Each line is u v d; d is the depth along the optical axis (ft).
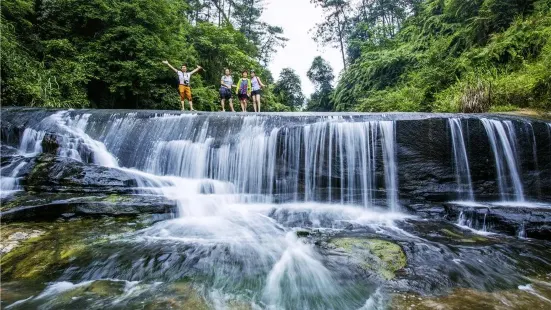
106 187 16.43
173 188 18.11
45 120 23.15
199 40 59.16
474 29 41.47
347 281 9.75
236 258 11.14
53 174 16.78
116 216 14.39
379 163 18.94
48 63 35.63
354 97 80.07
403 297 8.78
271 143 20.22
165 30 46.01
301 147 19.86
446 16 54.85
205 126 21.91
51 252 10.88
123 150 22.13
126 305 8.14
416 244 12.17
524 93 26.30
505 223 14.23
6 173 17.19
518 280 9.86
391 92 58.54
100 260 10.52
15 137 22.21
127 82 40.40
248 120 21.54
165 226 13.93
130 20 41.93
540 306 8.23
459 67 39.60
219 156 20.89
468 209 15.47
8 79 28.32
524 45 32.48
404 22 83.15
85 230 12.86
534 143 18.17
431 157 18.51
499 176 18.37
